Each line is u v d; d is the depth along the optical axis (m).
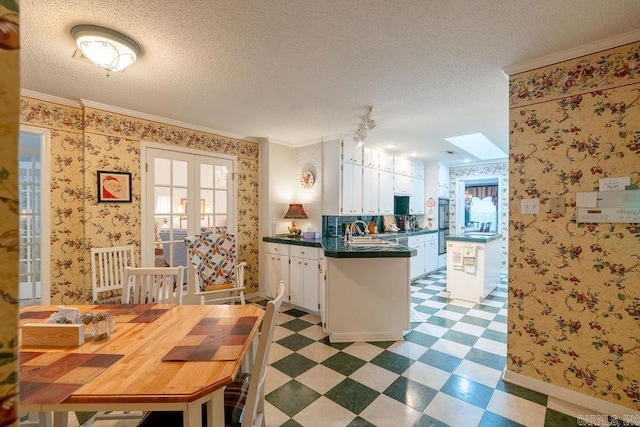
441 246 6.24
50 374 1.04
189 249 3.20
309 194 4.44
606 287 1.80
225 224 3.98
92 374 1.04
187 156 3.58
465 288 4.09
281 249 4.00
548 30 1.70
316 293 3.56
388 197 5.08
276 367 2.35
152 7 1.51
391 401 1.93
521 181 2.09
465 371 2.28
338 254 2.73
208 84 2.44
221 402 1.06
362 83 2.41
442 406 1.88
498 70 2.18
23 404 0.90
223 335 1.36
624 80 1.75
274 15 1.58
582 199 1.87
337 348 2.68
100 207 2.92
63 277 2.80
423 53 1.96
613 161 1.78
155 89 2.54
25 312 1.68
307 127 3.71
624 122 1.75
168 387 0.97
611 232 1.79
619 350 1.76
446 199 6.48
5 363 0.40
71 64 2.10
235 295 3.88
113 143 3.00
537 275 2.03
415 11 1.55
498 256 4.75
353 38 1.80
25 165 3.28
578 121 1.89
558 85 1.96
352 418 1.77
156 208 3.31
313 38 1.80
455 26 1.68
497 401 1.92
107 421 1.78
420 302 4.00
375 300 2.86
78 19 1.61
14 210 0.40
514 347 2.12
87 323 1.47
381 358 2.49
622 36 1.72
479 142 4.89
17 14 0.41
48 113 2.71
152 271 2.02
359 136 3.25
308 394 2.00
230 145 4.02
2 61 0.40
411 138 4.24
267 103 2.87
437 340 2.84
